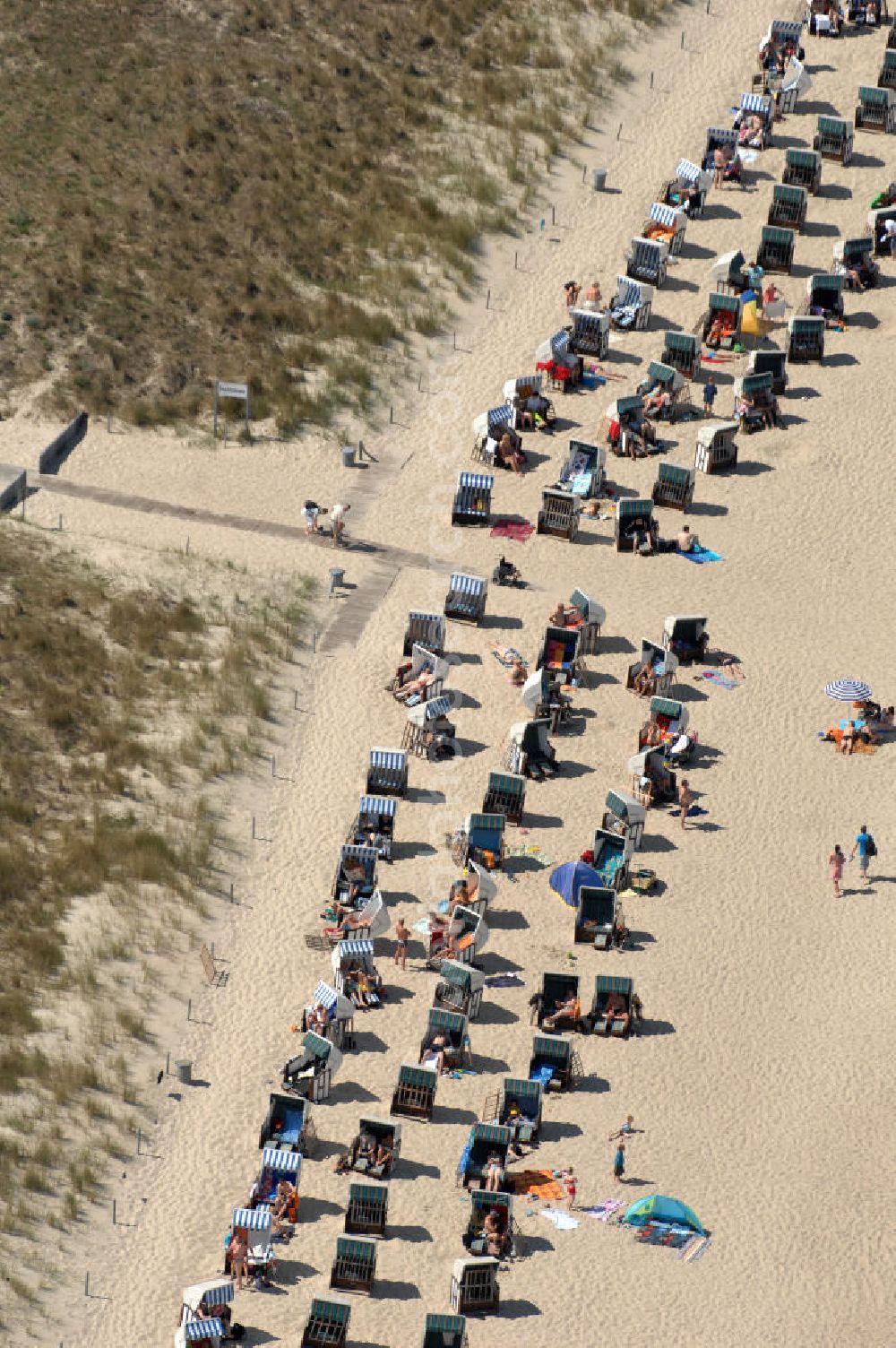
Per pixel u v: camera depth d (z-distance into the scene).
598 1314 176.88
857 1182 189.50
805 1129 193.88
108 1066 196.12
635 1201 186.50
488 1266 176.50
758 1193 188.12
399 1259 181.12
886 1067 199.88
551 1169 189.25
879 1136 193.62
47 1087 193.38
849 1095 197.12
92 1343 174.88
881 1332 177.50
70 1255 181.25
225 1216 185.12
